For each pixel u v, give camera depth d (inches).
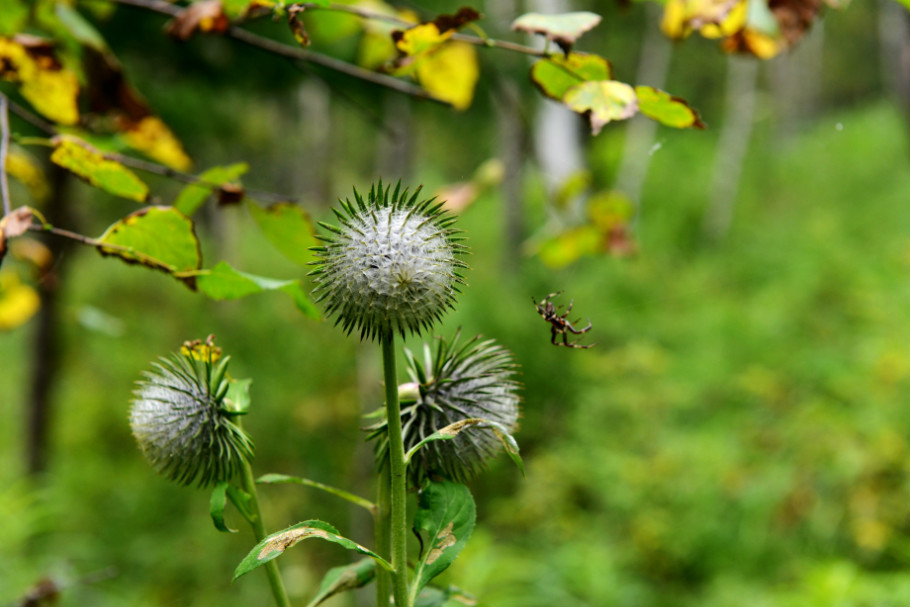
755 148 688.4
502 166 103.1
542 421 310.3
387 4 95.0
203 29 78.7
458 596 49.2
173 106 219.9
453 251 42.5
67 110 82.0
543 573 221.1
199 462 48.2
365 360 278.4
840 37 1029.8
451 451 48.2
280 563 273.0
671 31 78.1
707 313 363.3
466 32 160.2
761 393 282.0
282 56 88.9
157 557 280.1
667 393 297.1
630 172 499.8
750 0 72.3
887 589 168.9
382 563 37.6
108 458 354.9
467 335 298.8
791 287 374.0
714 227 523.2
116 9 175.5
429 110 216.7
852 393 256.4
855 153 605.9
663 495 250.8
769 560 220.5
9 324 122.1
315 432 341.1
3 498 193.3
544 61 56.6
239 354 395.9
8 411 390.0
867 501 209.8
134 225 57.6
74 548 267.0
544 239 111.3
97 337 420.5
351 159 730.2
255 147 379.2
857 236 431.5
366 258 39.3
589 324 54.5
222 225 511.5
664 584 233.1
